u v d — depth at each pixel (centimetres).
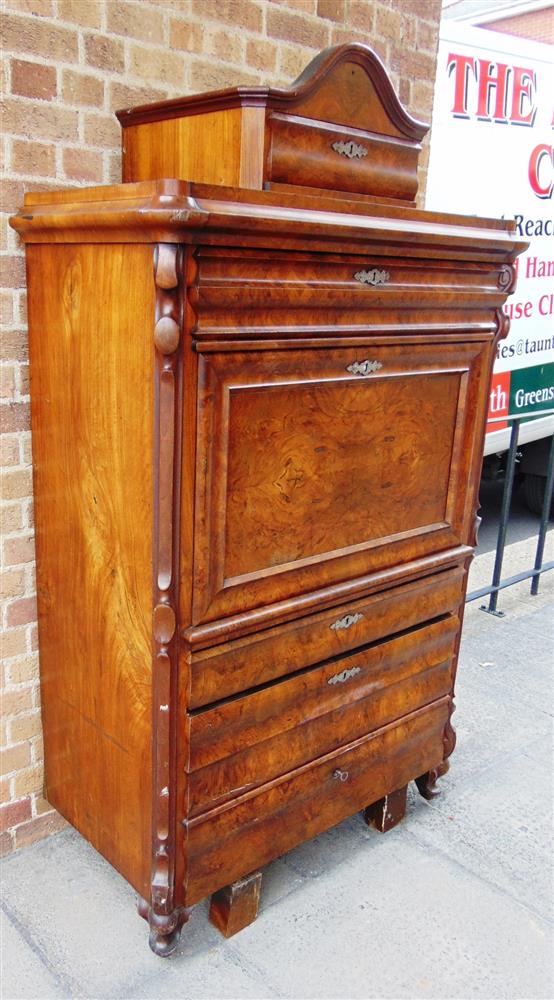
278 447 162
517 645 336
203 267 139
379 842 219
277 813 183
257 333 150
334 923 191
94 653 177
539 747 265
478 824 228
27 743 207
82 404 165
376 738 204
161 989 171
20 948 180
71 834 218
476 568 434
